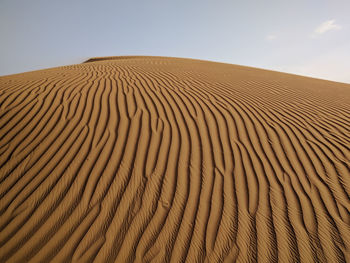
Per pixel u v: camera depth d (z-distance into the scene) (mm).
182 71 8281
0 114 3605
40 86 4844
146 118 4004
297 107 5516
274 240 2283
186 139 3600
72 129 3500
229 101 5227
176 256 2119
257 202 2676
